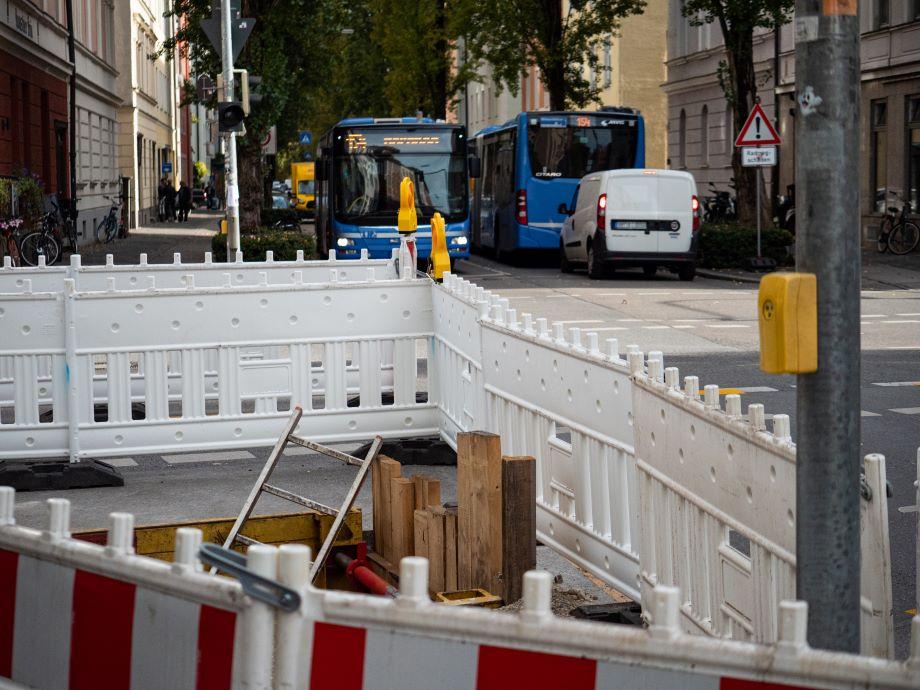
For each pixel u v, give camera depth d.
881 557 7.20
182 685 5.52
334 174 54.56
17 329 16.53
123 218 87.62
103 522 14.81
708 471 8.64
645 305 40.22
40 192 57.19
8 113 57.44
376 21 110.50
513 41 76.00
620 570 10.70
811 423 6.86
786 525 7.48
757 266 52.81
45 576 6.28
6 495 6.57
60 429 16.69
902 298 41.72
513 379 13.31
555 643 4.81
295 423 11.54
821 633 6.86
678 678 4.66
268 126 58.28
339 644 5.12
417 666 5.01
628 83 105.44
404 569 5.03
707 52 85.50
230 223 44.66
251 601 5.24
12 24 56.75
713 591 8.79
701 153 88.75
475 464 10.78
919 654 4.34
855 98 6.87
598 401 10.94
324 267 24.52
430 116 107.50
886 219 61.28
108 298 16.73
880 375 25.58
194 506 15.55
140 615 5.75
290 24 60.03
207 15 61.69
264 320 17.30
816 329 6.69
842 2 6.80
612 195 49.97
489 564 10.72
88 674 6.02
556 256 68.25
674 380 9.26
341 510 10.82
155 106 126.62
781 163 75.38
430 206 54.72
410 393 17.88
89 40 81.25
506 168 61.78
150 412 16.95
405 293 17.78
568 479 11.84
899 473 16.84
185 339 17.00
